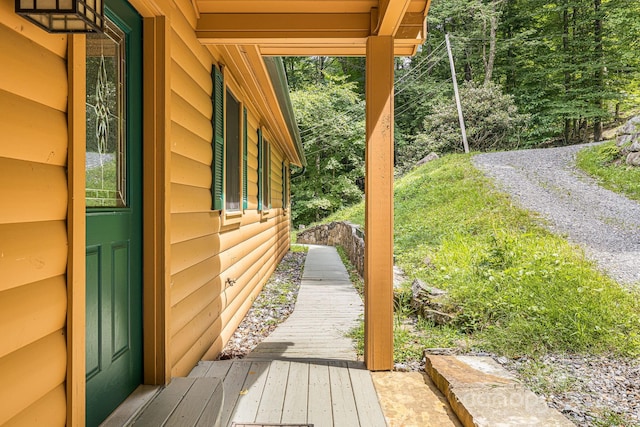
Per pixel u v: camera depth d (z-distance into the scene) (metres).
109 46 1.91
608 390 3.07
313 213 24.08
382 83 3.01
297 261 10.96
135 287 2.16
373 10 2.97
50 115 1.34
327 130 22.33
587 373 3.34
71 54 1.43
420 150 20.97
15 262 1.17
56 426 1.37
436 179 13.27
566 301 4.45
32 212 1.25
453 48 23.50
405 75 24.45
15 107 1.18
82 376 1.49
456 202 10.60
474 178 12.24
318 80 24.80
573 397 2.96
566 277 5.00
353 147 23.41
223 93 3.84
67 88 1.42
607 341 3.83
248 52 3.60
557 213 8.86
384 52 3.00
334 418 2.24
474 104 18.72
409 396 2.60
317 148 22.91
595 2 20.23
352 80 26.53
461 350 3.68
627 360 3.57
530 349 3.71
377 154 3.02
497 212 9.23
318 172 23.39
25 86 1.22
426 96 24.25
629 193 9.70
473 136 18.98
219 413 1.89
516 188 10.80
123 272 2.03
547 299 4.48
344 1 2.89
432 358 3.02
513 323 4.07
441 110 20.05
